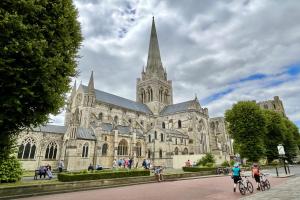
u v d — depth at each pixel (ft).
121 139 205.87
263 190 66.49
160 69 365.61
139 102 346.33
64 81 53.72
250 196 55.83
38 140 177.58
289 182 83.20
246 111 191.62
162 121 319.68
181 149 257.96
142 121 292.40
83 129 191.93
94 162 180.04
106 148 194.18
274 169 176.04
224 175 134.51
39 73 44.70
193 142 273.33
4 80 40.32
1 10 39.37
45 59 44.52
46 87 46.34
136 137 223.10
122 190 71.46
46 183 68.23
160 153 231.30
